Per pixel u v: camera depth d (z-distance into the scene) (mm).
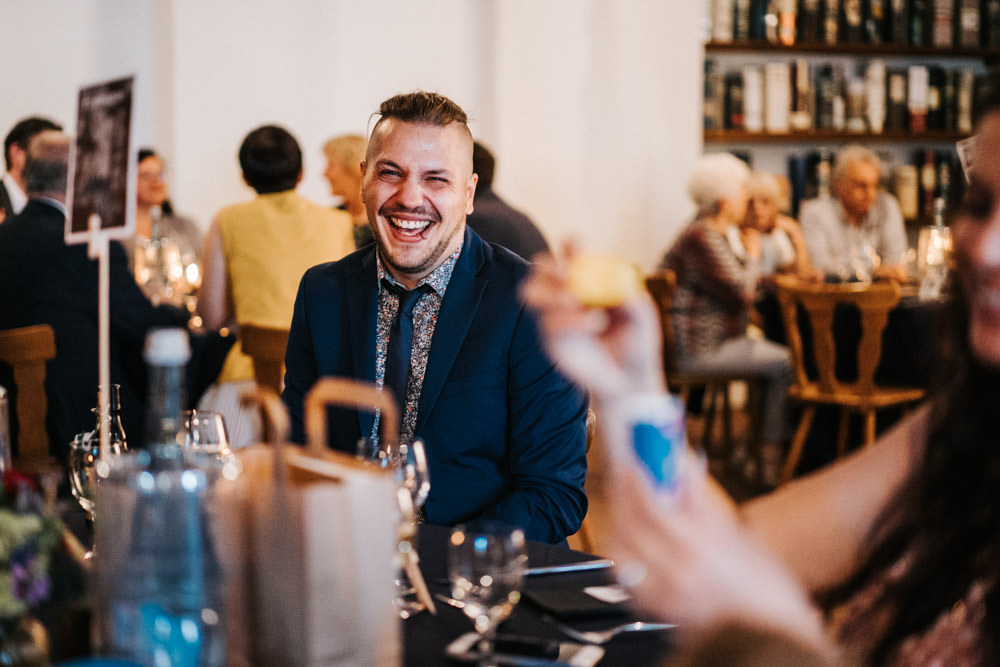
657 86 6016
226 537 880
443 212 1751
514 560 1017
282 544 857
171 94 5402
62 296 3076
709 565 654
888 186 6043
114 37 5367
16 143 4246
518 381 1746
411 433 1794
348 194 4332
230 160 5496
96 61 5355
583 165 6031
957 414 1018
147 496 882
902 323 4223
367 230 4129
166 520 881
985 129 862
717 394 5832
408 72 5789
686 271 4648
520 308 1757
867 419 4152
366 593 869
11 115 5266
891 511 1055
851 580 1066
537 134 5969
